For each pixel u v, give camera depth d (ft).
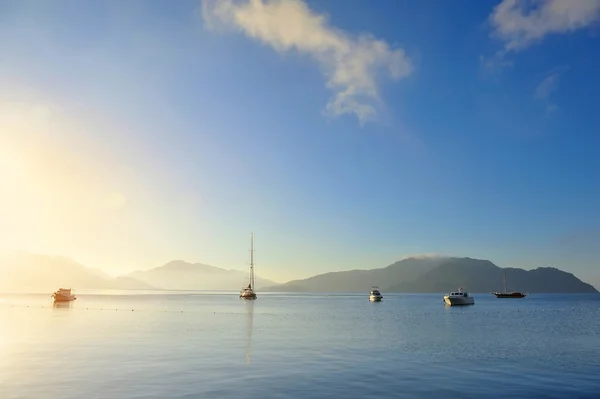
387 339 180.24
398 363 122.21
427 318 319.68
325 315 350.23
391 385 95.86
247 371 108.68
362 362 123.24
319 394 87.81
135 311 385.70
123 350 142.92
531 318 327.26
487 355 138.72
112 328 221.66
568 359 131.75
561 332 216.54
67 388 90.33
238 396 85.40
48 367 112.27
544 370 114.01
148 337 181.16
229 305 544.21
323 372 108.47
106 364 116.78
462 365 120.26
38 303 542.98
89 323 252.21
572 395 89.51
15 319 281.13
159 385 93.25
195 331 208.33
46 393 86.58
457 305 555.28
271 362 121.70
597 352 146.61
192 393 87.10
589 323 277.23
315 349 148.46
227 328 225.56
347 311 424.05
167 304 557.74
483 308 504.43
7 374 103.45
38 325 237.66
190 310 412.16
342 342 168.55
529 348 155.63
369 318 317.01
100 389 89.51
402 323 269.03
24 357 128.16
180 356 131.13
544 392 91.56
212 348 148.66
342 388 92.63
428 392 90.53
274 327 233.35
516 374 108.78
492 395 88.89
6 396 84.74
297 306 540.93
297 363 120.57
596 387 96.07
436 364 121.39
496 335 199.72
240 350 144.36
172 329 218.38
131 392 87.40
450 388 93.91
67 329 215.31
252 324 252.62
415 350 148.36
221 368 112.16
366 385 95.55
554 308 512.22
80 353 136.26
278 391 89.51
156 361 121.80
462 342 171.83
